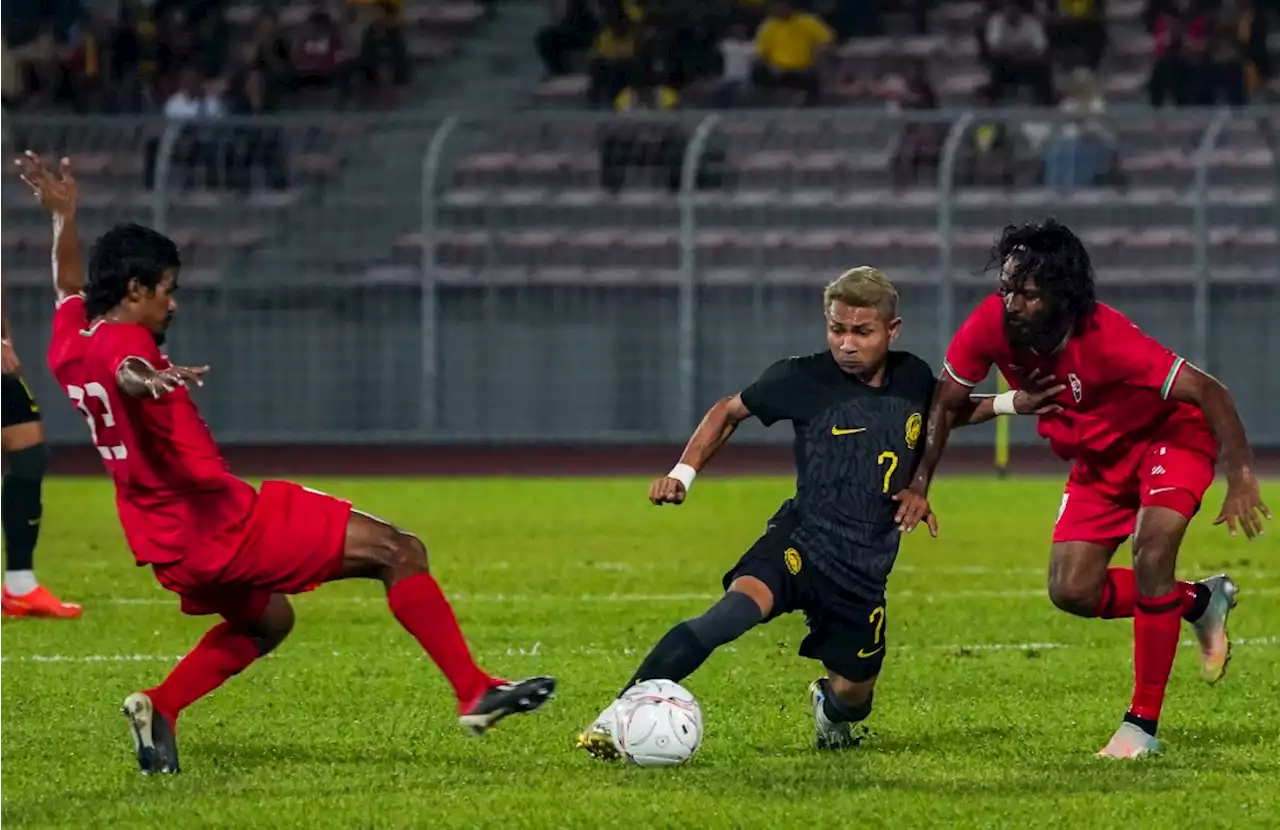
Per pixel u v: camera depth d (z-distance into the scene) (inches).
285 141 2287.2
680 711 617.3
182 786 590.6
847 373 634.2
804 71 2610.7
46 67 2706.7
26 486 1043.3
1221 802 561.0
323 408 2210.9
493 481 2074.3
